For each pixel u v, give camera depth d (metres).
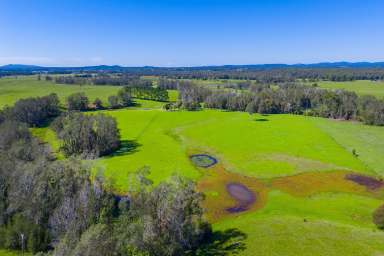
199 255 50.09
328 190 76.12
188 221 49.78
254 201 72.00
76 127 103.31
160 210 47.69
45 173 57.12
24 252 51.56
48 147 109.19
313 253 49.06
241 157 100.00
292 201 71.06
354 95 169.25
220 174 87.62
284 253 49.44
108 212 53.81
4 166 61.47
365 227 57.66
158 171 87.69
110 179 72.06
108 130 107.94
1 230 53.44
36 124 138.75
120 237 42.53
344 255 48.22
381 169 87.31
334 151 103.00
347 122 149.25
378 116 141.50
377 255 47.84
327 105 164.50
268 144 112.25
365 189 76.25
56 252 41.84
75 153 100.81
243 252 50.34
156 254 44.09
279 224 59.03
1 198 56.84
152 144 114.38
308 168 89.69
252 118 157.75
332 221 59.94
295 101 177.38
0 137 93.94
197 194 52.59
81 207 51.31
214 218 64.50
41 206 53.81
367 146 107.44
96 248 38.44
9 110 131.50
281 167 90.75
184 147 110.94
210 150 107.75
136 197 53.28
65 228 50.09
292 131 129.12
